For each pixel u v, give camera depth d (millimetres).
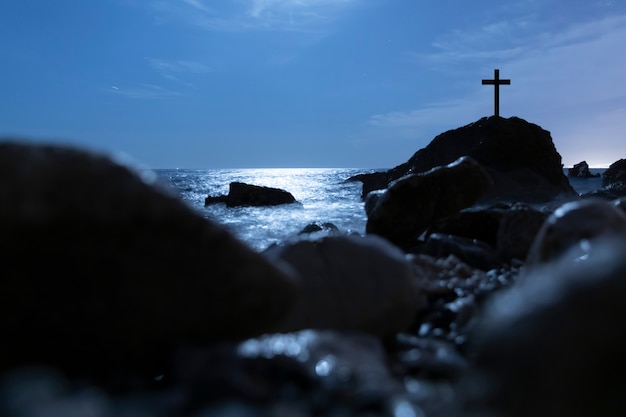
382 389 1894
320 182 67375
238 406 1633
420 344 2846
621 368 1366
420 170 21000
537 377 1412
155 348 2178
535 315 1497
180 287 2141
